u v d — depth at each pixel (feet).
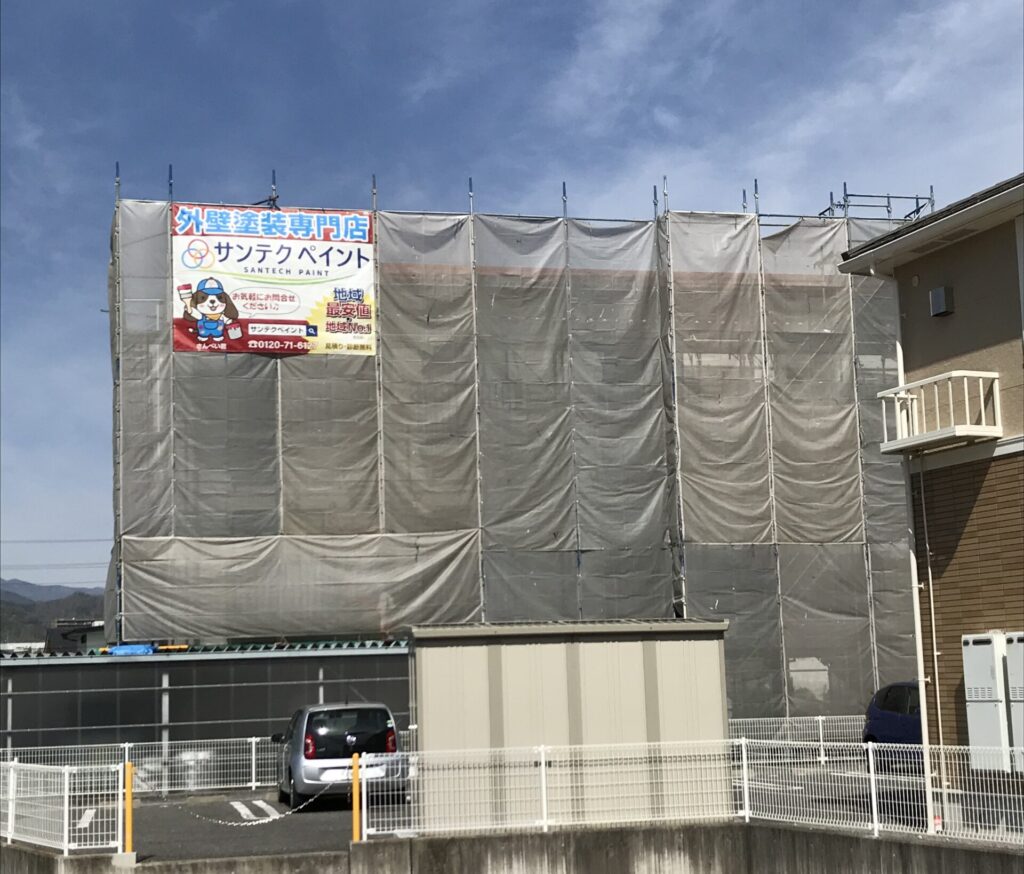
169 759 84.48
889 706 84.99
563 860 53.26
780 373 110.11
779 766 56.13
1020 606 55.52
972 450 58.49
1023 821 45.01
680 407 108.27
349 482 104.12
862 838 49.93
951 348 60.64
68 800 51.13
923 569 60.90
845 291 112.16
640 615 106.63
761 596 106.73
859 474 109.81
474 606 104.73
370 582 103.35
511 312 108.27
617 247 110.52
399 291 106.83
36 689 88.43
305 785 70.90
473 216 108.47
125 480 100.53
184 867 50.34
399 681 94.17
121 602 99.45
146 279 103.30
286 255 105.50
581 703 58.59
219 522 101.55
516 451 106.73
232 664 91.66
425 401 106.11
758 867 54.08
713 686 59.93
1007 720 53.93
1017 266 56.90
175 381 102.37
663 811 55.77
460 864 52.49
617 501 107.65
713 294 110.11
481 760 54.44
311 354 104.83
